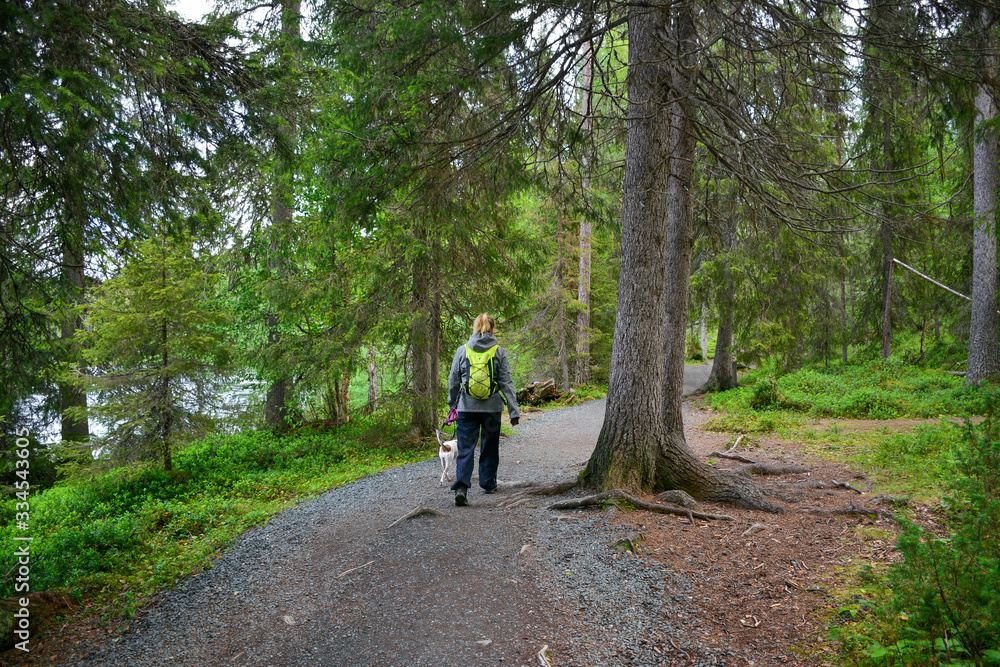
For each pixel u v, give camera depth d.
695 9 5.63
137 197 4.83
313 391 11.38
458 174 6.27
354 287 11.04
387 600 3.72
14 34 3.80
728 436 10.01
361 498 6.61
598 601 3.60
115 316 8.52
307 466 9.38
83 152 4.28
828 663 2.77
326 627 3.47
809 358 22.39
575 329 20.84
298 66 6.48
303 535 5.23
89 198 4.59
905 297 17.20
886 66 5.18
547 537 4.63
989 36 4.75
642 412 5.65
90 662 3.30
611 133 7.62
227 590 4.15
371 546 4.67
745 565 4.04
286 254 10.95
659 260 5.69
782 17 5.20
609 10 5.37
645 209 5.62
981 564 2.46
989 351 11.56
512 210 10.95
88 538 5.22
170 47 5.25
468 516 5.30
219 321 9.32
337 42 6.30
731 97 6.20
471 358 5.83
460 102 5.80
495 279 11.21
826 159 7.27
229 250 11.59
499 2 4.89
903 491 5.39
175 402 8.92
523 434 11.84
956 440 6.41
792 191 6.26
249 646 3.35
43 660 3.34
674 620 3.36
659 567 4.04
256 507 6.65
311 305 10.86
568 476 7.09
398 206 6.46
